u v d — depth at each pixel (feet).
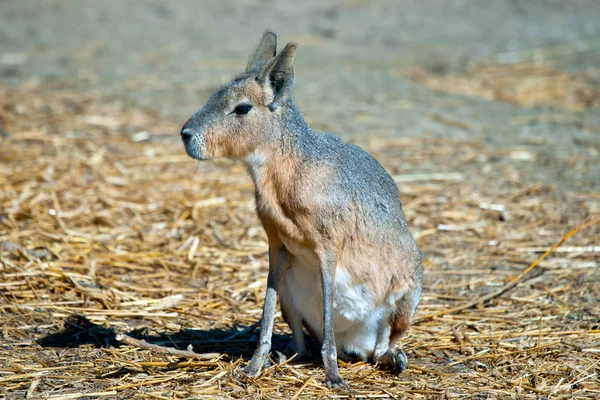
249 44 116.16
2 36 117.80
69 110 85.05
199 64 104.99
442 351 42.63
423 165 73.20
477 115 89.66
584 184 68.74
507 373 39.58
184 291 49.90
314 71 103.45
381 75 104.22
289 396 36.47
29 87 93.09
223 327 45.57
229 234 58.85
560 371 39.68
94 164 70.18
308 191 37.55
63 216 59.36
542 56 115.55
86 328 44.34
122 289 49.57
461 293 50.49
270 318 39.47
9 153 71.20
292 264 40.27
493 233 59.52
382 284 40.01
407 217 62.18
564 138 81.71
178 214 61.62
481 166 73.36
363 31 127.65
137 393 36.29
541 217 62.03
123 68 102.58
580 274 52.60
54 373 38.24
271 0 143.84
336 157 39.06
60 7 137.18
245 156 38.65
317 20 132.57
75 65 103.60
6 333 42.88
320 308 40.37
